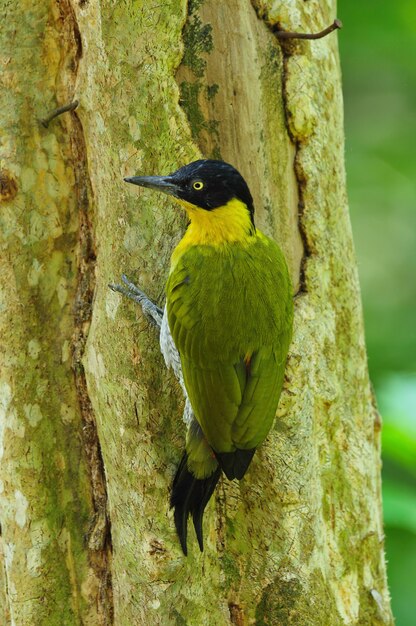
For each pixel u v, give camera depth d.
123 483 10.55
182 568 10.45
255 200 10.91
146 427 10.47
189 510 10.30
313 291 11.24
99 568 11.08
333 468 11.66
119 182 10.47
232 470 10.00
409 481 16.52
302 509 10.87
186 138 10.48
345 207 11.95
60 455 11.00
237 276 10.48
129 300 10.49
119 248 10.54
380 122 23.83
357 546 11.88
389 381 14.41
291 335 10.53
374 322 22.48
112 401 10.56
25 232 10.77
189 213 10.62
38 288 10.86
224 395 10.22
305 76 10.91
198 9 10.41
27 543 10.98
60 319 10.95
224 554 11.04
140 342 10.48
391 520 13.75
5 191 10.66
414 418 13.75
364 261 23.80
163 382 10.53
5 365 10.87
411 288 23.42
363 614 11.90
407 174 23.78
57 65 10.69
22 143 10.66
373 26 21.41
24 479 10.91
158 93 10.30
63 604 11.06
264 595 10.96
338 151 11.72
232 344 10.27
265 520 10.87
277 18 10.77
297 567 10.88
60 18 10.60
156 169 10.46
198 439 10.38
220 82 10.57
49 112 10.70
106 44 10.22
